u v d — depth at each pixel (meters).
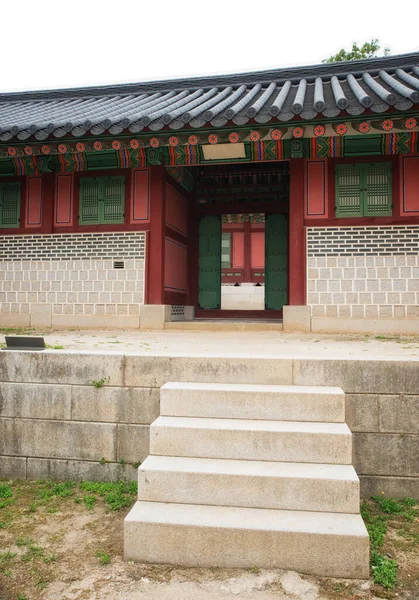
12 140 9.20
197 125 8.48
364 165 9.61
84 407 4.64
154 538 3.24
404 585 3.00
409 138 9.23
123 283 10.49
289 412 3.98
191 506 3.43
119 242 10.56
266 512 3.33
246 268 24.94
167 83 13.70
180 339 7.98
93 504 4.16
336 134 8.59
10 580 3.06
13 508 4.10
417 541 3.50
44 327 10.67
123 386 4.58
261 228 24.95
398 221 9.42
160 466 3.55
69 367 4.68
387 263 9.41
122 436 4.57
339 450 3.61
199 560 3.19
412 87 9.80
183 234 12.78
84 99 14.20
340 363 4.31
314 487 3.33
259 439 3.68
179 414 4.12
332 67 12.34
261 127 8.60
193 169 13.28
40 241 10.91
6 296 11.00
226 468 3.52
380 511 3.99
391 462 4.23
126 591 2.94
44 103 14.27
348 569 3.07
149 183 10.52
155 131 8.73
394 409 4.24
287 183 13.59
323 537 3.08
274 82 12.45
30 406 4.74
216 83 13.23
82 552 3.39
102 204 10.69
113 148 9.27
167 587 2.97
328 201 9.69
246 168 13.27
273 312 13.52
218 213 13.79
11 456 4.77
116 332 9.55
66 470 4.66
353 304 9.47
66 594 2.92
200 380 4.48
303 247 9.71
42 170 10.71
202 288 13.66
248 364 4.44
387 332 9.26
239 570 3.14
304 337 8.59
